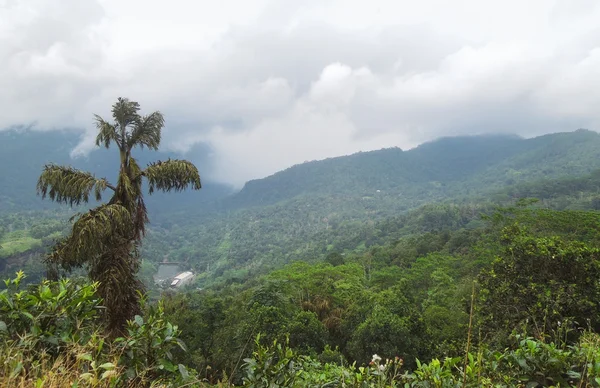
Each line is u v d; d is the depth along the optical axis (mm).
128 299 5938
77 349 1911
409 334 14523
